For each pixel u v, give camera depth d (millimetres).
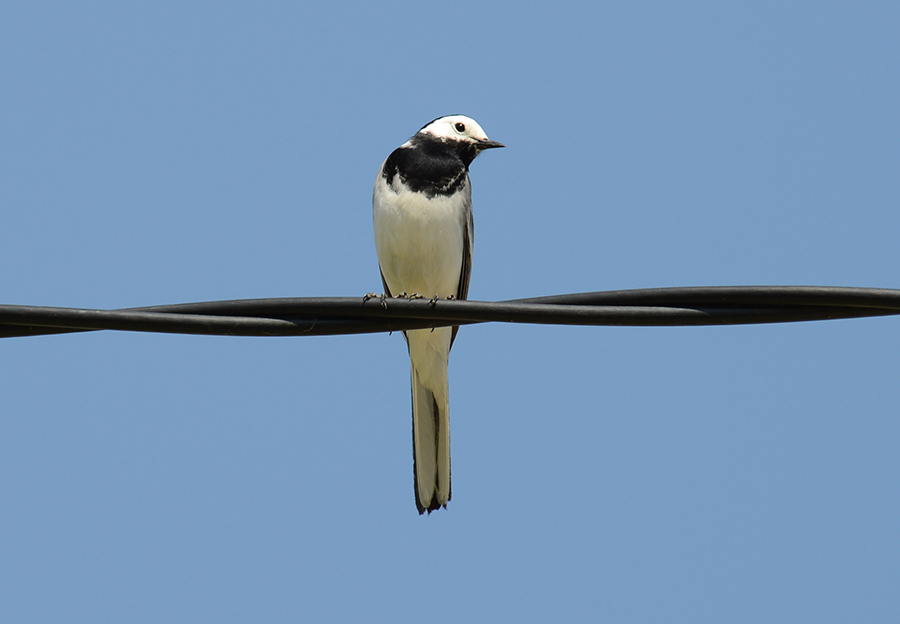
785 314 10250
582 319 10211
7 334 10234
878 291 9961
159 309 10328
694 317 10258
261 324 10281
